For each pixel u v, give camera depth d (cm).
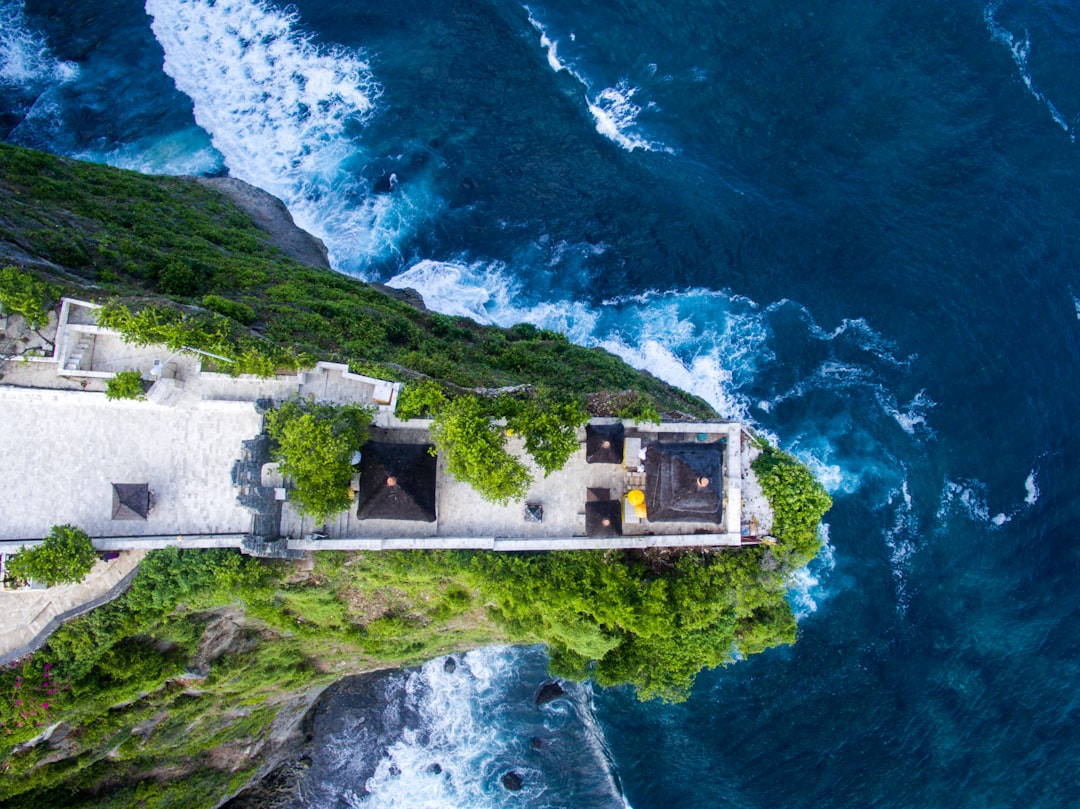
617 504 4278
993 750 5872
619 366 5525
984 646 5991
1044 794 5762
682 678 4703
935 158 6438
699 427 4334
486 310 6334
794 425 6169
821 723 6028
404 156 6519
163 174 6262
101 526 4150
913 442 6134
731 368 6269
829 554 6094
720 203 6397
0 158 4947
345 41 6675
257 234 5797
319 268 5800
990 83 6494
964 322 6231
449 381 4509
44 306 4031
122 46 6738
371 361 4400
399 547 4206
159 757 5222
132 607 4122
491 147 6512
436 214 6438
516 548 4253
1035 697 5912
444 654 6166
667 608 4250
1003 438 6109
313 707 6362
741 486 4388
